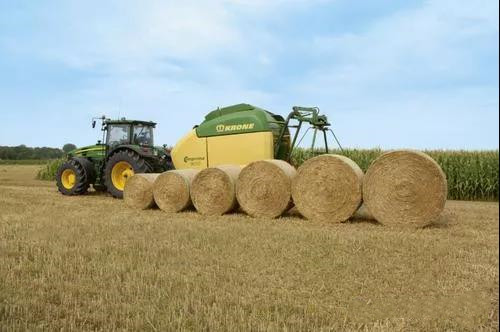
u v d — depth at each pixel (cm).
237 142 1041
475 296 438
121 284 452
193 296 415
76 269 506
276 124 1052
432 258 568
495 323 375
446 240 679
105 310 384
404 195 793
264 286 455
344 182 838
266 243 634
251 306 393
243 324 350
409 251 602
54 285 448
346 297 427
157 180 1012
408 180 791
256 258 554
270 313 380
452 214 991
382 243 643
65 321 361
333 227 793
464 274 502
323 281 470
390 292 444
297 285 459
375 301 421
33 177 2297
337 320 373
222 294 426
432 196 780
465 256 583
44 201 1130
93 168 1328
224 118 1063
